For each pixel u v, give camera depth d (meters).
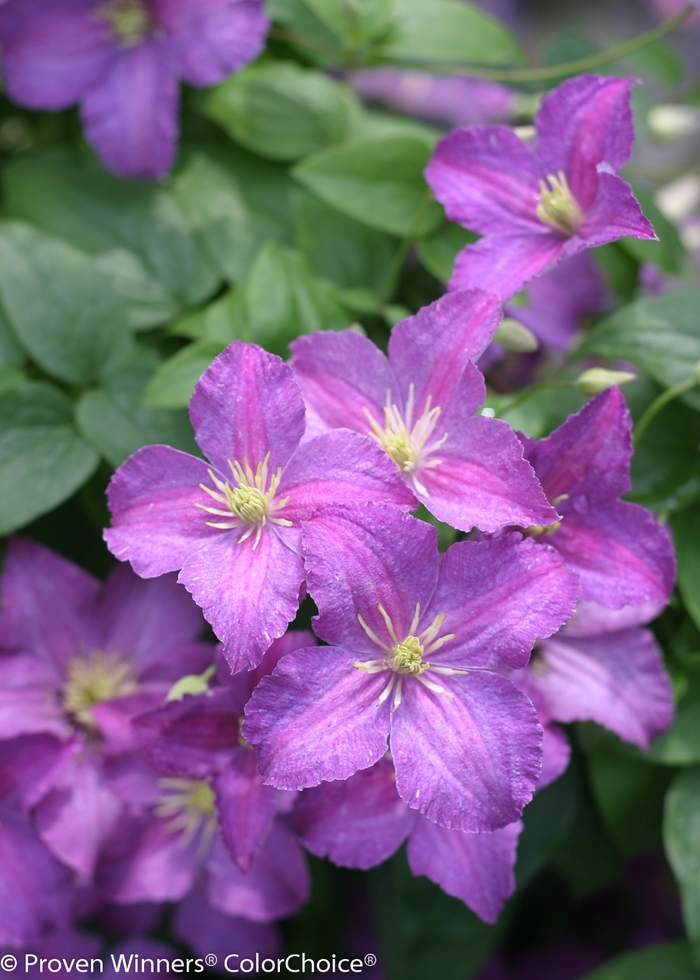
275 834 0.42
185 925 0.47
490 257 0.40
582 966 0.54
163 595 0.43
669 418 0.44
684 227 0.56
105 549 0.47
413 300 0.49
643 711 0.40
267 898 0.43
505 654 0.35
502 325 0.42
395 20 0.49
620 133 0.39
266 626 0.34
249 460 0.36
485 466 0.37
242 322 0.43
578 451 0.38
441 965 0.45
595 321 0.52
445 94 0.59
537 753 0.35
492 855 0.38
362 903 0.52
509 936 0.54
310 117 0.49
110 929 0.48
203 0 0.47
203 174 0.50
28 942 0.43
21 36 0.48
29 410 0.43
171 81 0.47
